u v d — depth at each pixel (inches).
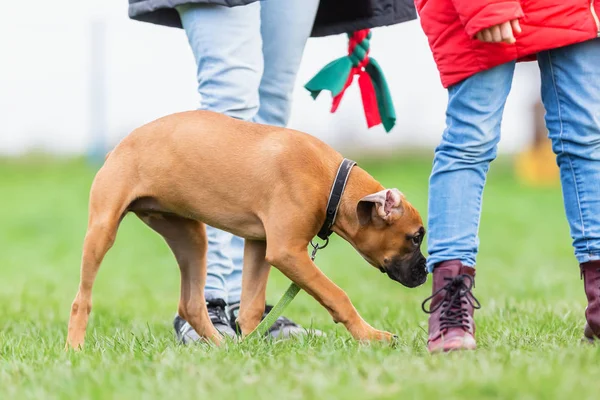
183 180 316.8
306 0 360.8
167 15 359.9
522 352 262.8
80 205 1136.2
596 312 292.0
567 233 917.8
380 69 371.2
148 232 929.5
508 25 270.2
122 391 220.8
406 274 316.2
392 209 302.8
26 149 1812.3
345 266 711.1
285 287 586.9
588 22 280.4
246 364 250.7
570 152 292.8
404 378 223.5
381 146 1708.9
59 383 232.4
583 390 205.0
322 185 309.3
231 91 334.0
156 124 325.4
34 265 732.7
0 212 1079.0
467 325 280.8
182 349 288.4
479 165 289.7
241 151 314.7
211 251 350.3
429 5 289.0
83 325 310.8
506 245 835.4
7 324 386.3
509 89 290.7
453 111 290.4
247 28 335.9
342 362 249.3
